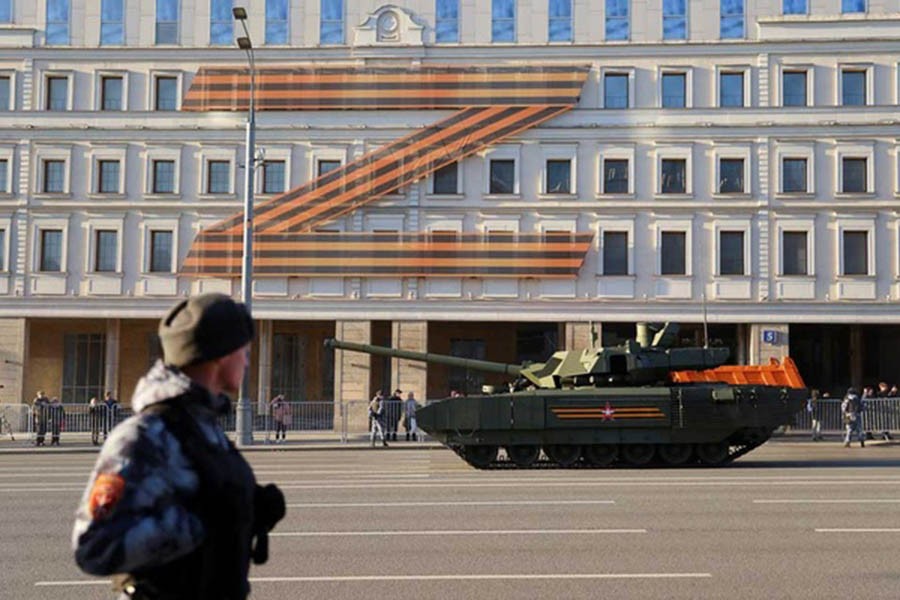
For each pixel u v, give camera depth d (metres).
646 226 43.22
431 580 9.97
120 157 44.16
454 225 43.50
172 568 3.42
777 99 43.22
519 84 43.53
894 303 42.16
